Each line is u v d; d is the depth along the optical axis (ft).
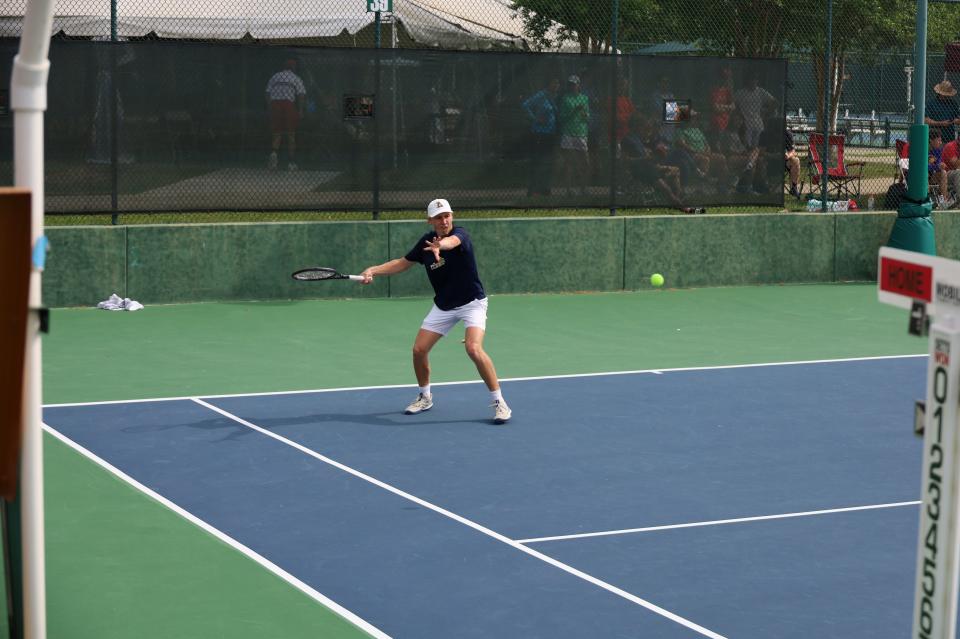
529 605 46.83
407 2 131.75
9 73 106.32
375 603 46.98
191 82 111.04
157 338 98.99
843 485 63.46
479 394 82.89
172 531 55.26
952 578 27.43
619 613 46.06
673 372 90.22
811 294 125.08
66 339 97.91
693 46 132.05
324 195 115.55
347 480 63.41
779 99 127.65
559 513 58.39
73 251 109.29
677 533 55.62
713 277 127.85
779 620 45.57
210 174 112.37
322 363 91.76
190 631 44.24
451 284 75.10
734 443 71.36
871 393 84.23
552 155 121.29
